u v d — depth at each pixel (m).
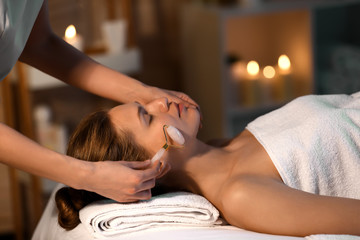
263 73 3.28
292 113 1.59
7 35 1.24
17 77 2.52
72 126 3.10
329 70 3.44
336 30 3.54
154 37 3.40
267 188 1.29
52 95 3.03
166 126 1.42
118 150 1.41
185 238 1.22
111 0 2.95
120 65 2.84
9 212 2.54
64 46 1.56
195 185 1.47
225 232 1.25
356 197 1.40
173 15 3.40
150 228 1.33
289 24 3.34
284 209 1.23
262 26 3.45
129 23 2.96
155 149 1.44
